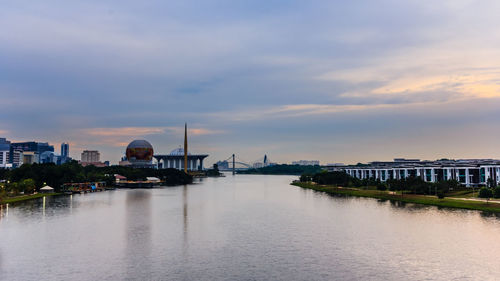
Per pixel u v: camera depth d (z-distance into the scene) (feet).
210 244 326.65
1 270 258.16
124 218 466.70
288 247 315.17
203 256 289.33
